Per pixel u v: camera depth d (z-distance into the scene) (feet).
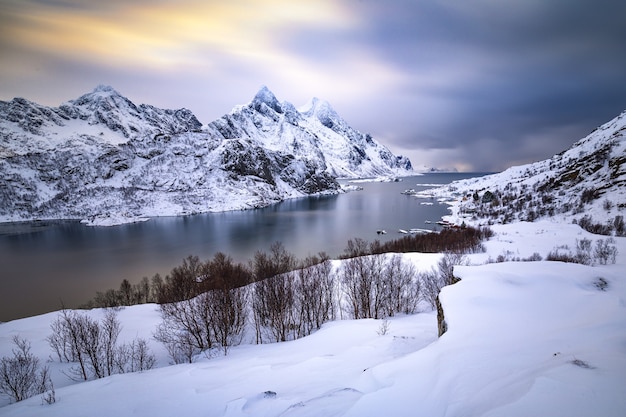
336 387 49.93
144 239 501.56
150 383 72.79
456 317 64.18
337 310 168.04
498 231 357.82
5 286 311.27
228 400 55.52
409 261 212.84
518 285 77.46
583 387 29.35
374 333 101.81
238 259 364.79
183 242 472.03
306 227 566.77
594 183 526.98
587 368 33.09
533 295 72.28
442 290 77.77
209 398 58.39
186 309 149.79
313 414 39.83
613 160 539.70
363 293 159.02
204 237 501.56
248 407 49.14
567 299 70.54
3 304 273.13
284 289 151.33
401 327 106.32
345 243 433.89
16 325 156.66
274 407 46.80
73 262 385.91
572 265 91.56
